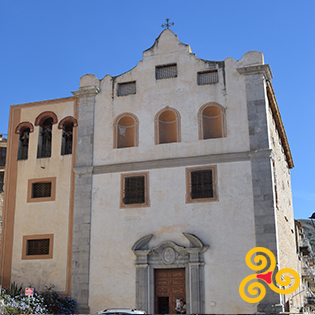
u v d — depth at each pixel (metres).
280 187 28.05
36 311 23.00
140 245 24.75
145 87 27.61
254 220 23.53
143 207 25.48
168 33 28.22
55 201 27.41
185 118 26.31
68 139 28.95
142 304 23.89
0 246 27.66
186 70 27.16
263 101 25.27
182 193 25.05
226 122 25.52
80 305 25.03
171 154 25.89
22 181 28.47
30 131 29.34
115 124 27.52
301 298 36.53
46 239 27.16
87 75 28.91
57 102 29.27
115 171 26.61
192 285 23.42
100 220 26.08
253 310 22.30
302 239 49.47
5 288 26.64
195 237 23.84
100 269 25.28
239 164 24.58
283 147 33.09
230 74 26.27
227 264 23.30
